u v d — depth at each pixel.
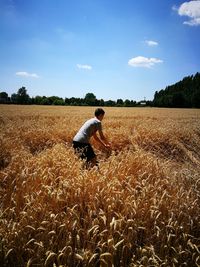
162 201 3.92
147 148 10.71
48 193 3.91
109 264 3.01
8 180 4.97
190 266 3.34
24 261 3.10
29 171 5.14
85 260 2.98
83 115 24.75
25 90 112.94
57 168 5.07
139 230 3.61
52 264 3.05
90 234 3.38
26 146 9.84
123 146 10.34
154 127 13.53
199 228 3.86
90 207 3.78
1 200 4.27
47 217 3.47
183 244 3.46
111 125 15.60
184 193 4.46
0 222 3.48
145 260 3.06
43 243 3.14
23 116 24.20
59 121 17.50
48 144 10.52
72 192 4.05
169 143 11.20
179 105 99.06
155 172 5.41
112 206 3.72
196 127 15.29
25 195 4.07
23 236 3.19
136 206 3.67
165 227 3.57
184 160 9.94
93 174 4.66
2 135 9.93
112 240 3.05
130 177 4.75
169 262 3.24
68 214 3.52
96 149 9.41
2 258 3.03
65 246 3.00
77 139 6.81
